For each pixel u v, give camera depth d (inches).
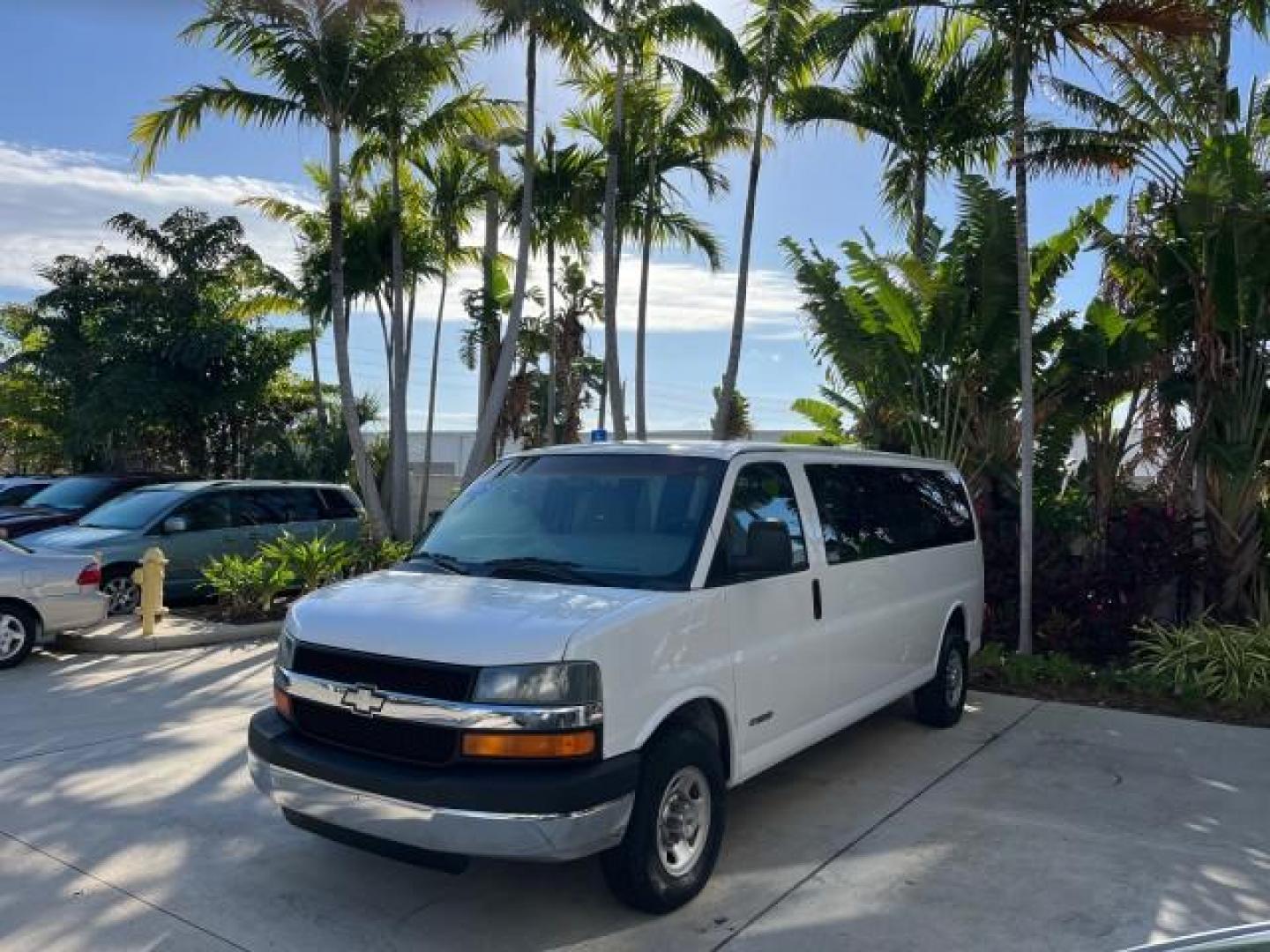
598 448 227.6
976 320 453.4
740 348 649.6
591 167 754.2
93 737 285.6
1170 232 424.8
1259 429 417.4
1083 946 169.6
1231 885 194.5
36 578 382.3
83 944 167.2
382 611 179.2
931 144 574.9
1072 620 411.2
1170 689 350.3
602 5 625.0
